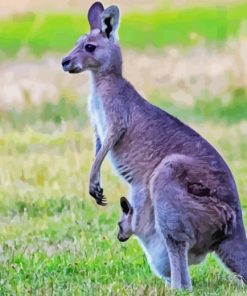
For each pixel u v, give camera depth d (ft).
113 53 69.46
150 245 64.08
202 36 208.23
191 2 254.27
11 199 92.99
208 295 59.98
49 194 94.43
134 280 64.64
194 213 61.57
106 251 73.15
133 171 66.64
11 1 257.34
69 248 74.08
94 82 69.92
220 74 167.22
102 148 67.67
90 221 84.33
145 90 164.66
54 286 62.59
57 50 202.08
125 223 65.31
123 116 68.03
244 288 61.87
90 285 62.64
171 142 65.46
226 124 145.18
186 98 159.43
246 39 171.01
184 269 61.62
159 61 184.44
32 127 141.49
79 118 147.13
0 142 124.98
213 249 63.05
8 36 213.87
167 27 219.00
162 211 61.87
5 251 73.26
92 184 68.08
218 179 62.59
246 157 115.96
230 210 62.18
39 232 81.15
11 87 162.91
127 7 253.85
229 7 237.25
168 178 62.08
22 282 64.18
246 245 63.10
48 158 111.75
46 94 159.43
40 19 230.48
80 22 228.63
